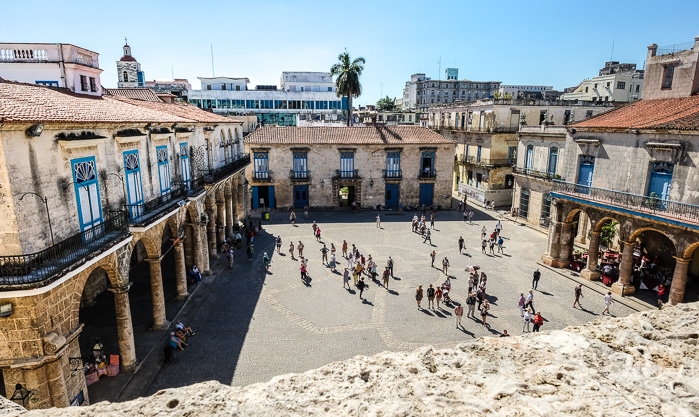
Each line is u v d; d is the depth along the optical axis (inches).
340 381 192.2
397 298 942.4
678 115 904.9
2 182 430.3
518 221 1640.0
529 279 1062.4
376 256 1220.5
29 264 449.7
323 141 1785.2
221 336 769.6
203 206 1117.7
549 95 3149.6
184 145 955.3
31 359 463.5
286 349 727.7
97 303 918.4
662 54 1118.4
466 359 199.2
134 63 2522.1
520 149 1612.9
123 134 656.4
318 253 1250.6
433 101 4537.4
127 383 620.4
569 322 831.7
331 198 1835.6
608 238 1229.1
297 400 180.7
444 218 1708.9
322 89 3334.2
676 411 156.6
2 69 842.8
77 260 497.7
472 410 163.5
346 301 924.6
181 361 686.5
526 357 197.8
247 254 1214.3
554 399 165.3
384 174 1835.6
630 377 177.6
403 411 165.0
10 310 447.5
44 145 482.9
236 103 3036.4
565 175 1144.8
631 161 948.6
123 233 610.9
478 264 1164.5
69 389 510.0
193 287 989.8
